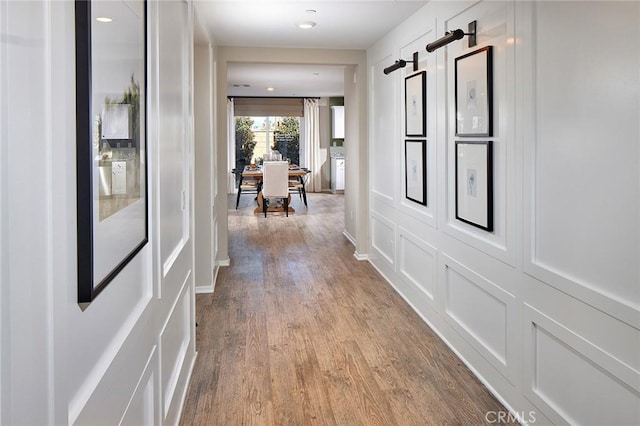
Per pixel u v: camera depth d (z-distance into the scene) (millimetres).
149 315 1628
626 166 1575
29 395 704
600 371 1729
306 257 5633
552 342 2023
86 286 950
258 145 12586
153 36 1669
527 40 2141
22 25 677
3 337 629
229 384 2646
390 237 4543
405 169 4008
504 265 2396
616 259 1631
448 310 3160
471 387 2615
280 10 3689
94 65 998
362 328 3469
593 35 1715
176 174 2301
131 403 1384
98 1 1027
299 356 3004
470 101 2738
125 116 1270
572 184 1859
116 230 1188
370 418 2311
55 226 799
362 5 3521
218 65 5043
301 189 10453
